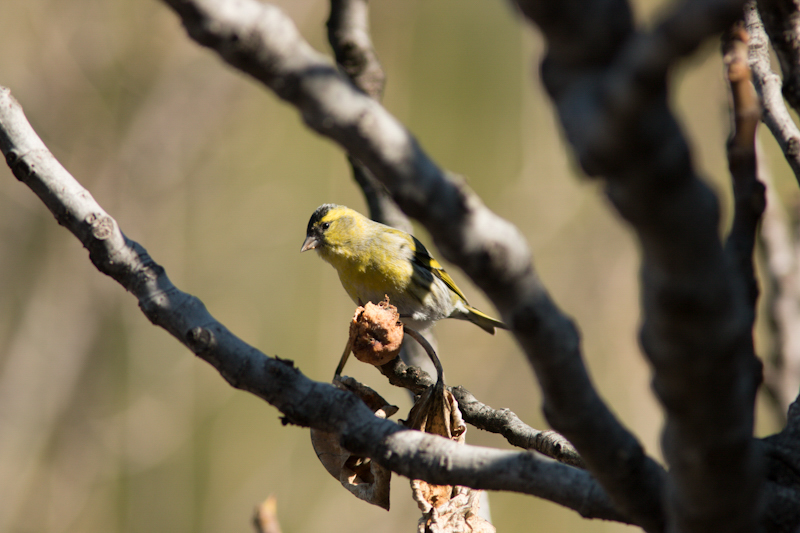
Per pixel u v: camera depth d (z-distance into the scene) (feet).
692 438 7.11
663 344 6.50
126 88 60.39
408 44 62.59
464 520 12.44
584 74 5.72
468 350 49.37
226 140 66.54
